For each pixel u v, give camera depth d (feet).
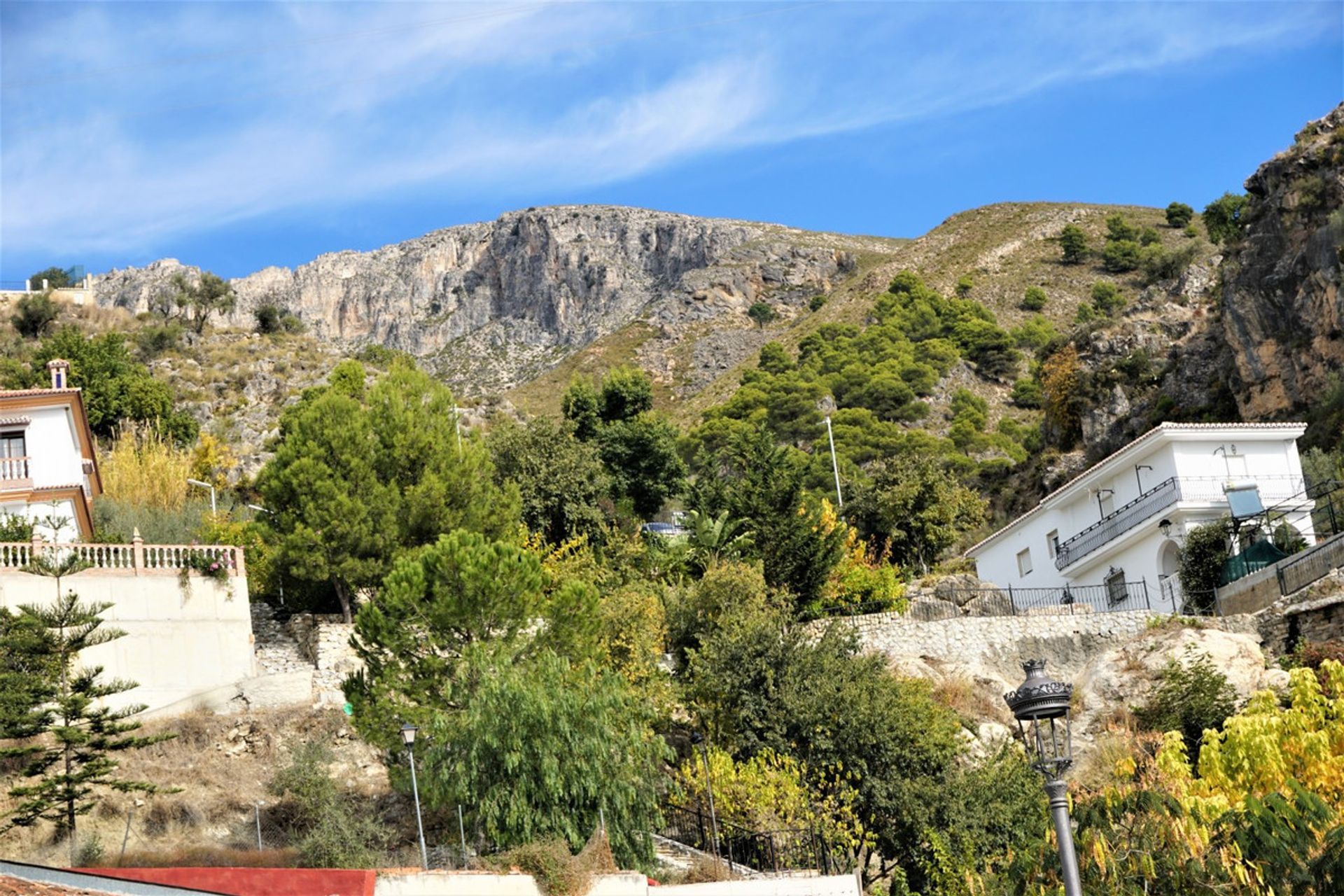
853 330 524.93
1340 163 242.17
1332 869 80.79
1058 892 89.10
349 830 104.99
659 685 130.72
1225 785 96.99
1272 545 165.78
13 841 103.55
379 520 150.00
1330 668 102.17
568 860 88.69
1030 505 285.23
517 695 100.63
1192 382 272.31
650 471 232.12
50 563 128.57
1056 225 651.66
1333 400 227.20
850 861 112.06
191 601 133.59
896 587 178.09
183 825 110.73
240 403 311.27
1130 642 148.87
